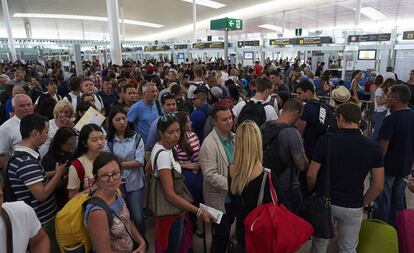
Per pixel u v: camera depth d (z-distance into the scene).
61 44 29.69
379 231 2.41
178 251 2.26
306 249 2.97
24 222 1.39
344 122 2.21
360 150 2.12
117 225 1.71
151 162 2.21
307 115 3.07
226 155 2.46
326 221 2.18
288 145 2.51
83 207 1.72
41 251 1.48
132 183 2.74
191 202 2.32
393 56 9.59
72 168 2.19
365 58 10.09
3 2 21.95
